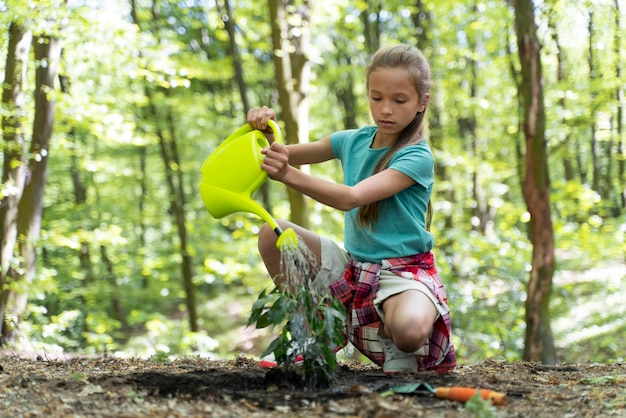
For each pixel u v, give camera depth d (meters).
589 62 9.48
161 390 2.30
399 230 2.76
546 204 5.84
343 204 2.54
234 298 14.95
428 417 1.99
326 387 2.37
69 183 13.65
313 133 12.02
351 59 12.77
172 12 12.42
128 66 7.34
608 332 9.52
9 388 2.35
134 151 13.02
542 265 5.82
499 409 2.13
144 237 14.88
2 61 7.16
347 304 2.80
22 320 6.14
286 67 8.23
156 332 9.58
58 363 3.19
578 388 2.48
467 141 12.50
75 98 6.83
